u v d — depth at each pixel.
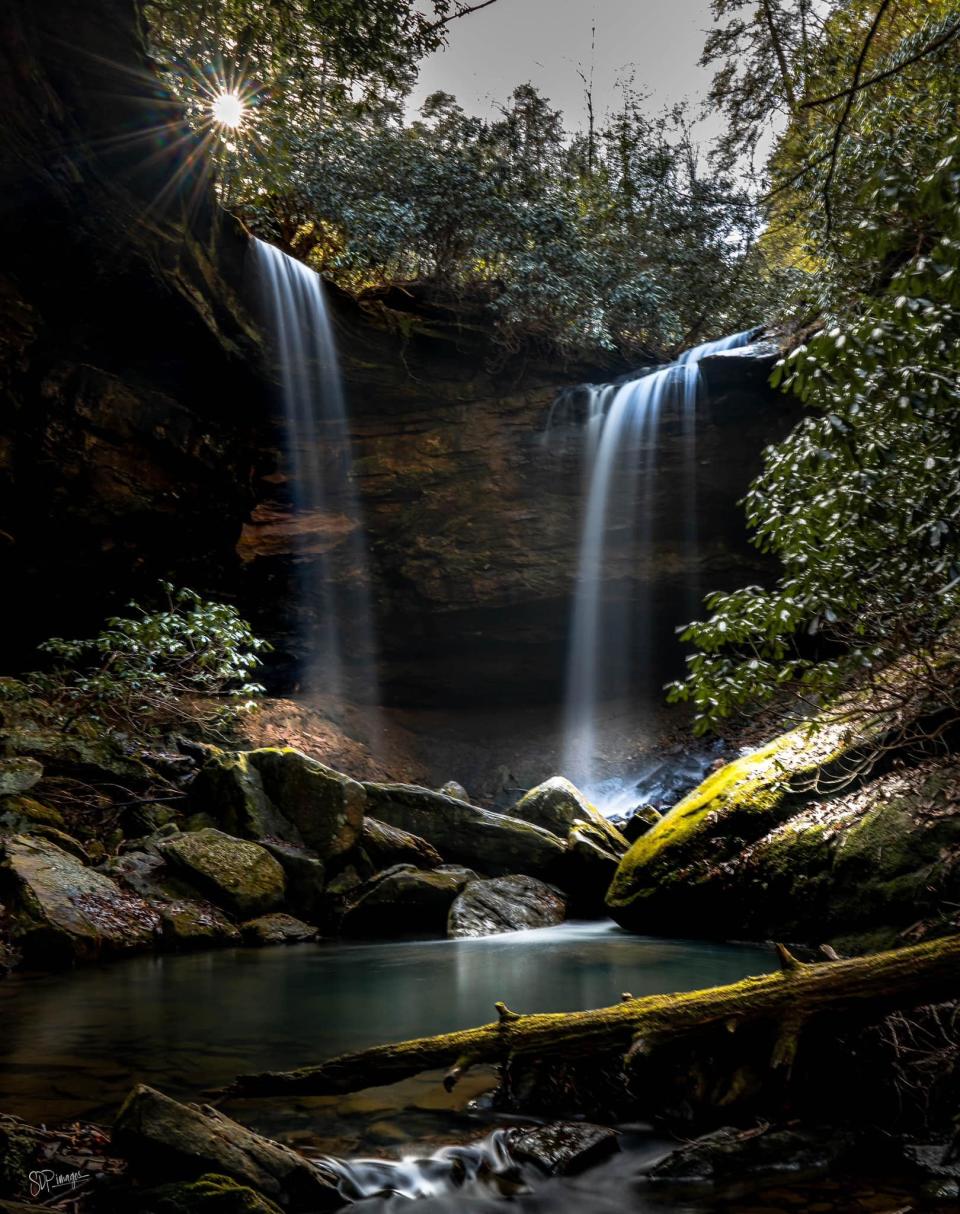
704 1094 3.52
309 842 9.26
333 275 15.36
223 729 12.76
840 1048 3.54
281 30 10.66
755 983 3.42
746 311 17.55
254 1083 3.67
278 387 12.88
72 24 8.98
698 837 7.82
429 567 14.70
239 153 11.87
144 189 10.27
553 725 15.72
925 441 4.69
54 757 9.76
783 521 5.18
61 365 10.85
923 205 3.44
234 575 13.95
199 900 8.26
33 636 12.30
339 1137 3.41
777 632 4.96
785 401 13.11
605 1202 2.95
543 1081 3.74
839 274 6.18
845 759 7.27
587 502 14.67
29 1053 4.41
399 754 14.78
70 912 7.14
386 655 15.61
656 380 14.21
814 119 9.86
